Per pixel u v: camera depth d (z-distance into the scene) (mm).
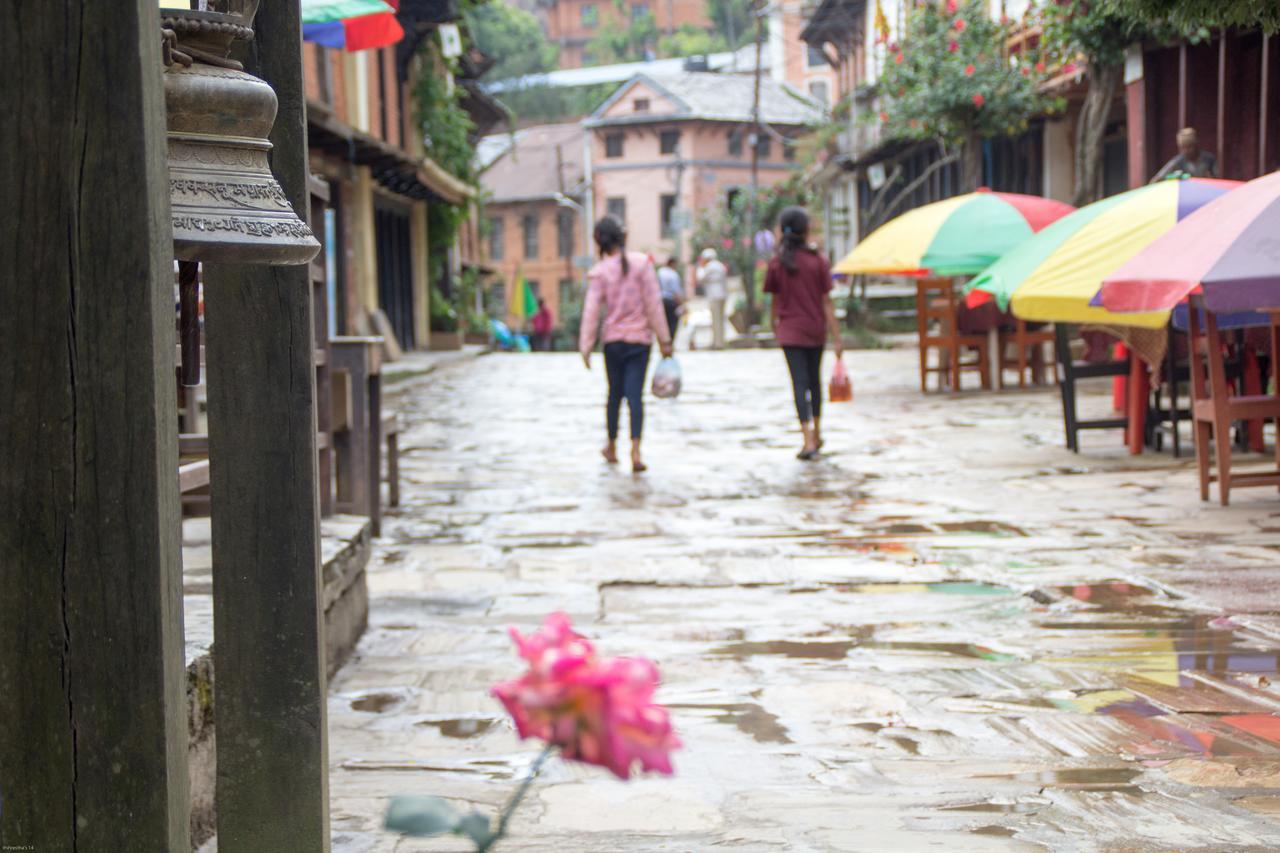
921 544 7457
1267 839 3316
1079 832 3396
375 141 22531
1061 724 4285
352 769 4039
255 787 2902
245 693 2896
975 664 5031
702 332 40719
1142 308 7418
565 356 33031
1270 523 7574
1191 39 14422
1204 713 4355
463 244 44406
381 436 8203
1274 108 14602
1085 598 6043
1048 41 17828
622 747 1087
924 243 15438
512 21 103875
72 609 1964
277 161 2875
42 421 1952
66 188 1923
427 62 31969
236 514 2883
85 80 1912
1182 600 5934
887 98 32688
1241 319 9867
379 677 5051
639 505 9148
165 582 1989
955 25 22672
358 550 5617
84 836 1983
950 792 3711
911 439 12430
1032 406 14844
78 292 1937
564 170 77250
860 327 29953
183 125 2348
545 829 3520
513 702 1112
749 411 15742
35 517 1960
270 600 2889
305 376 2881
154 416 1956
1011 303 10234
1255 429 10297
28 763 1980
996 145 29484
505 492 9867
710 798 3727
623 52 116438
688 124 73250
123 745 1975
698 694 4730
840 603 6145
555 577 6848
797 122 72750
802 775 3898
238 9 2561
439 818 1222
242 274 2873
